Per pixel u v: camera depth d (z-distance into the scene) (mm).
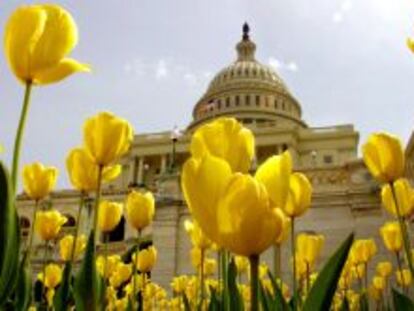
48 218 3830
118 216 3594
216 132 1479
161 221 21656
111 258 5809
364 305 4074
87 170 2775
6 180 1251
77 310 1806
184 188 1005
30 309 3166
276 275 3736
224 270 2041
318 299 1295
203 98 87938
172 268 20656
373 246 5438
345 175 20781
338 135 74500
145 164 76438
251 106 82188
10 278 1275
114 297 5703
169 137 75562
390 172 2697
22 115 1533
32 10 1546
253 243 970
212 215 974
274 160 1178
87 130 2443
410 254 2652
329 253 19453
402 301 1931
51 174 3184
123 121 2480
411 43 2572
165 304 8625
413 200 3412
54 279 4652
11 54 1524
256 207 962
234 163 1440
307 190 2279
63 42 1569
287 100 86125
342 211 20125
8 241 1253
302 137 75188
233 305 1918
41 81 1555
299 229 20156
